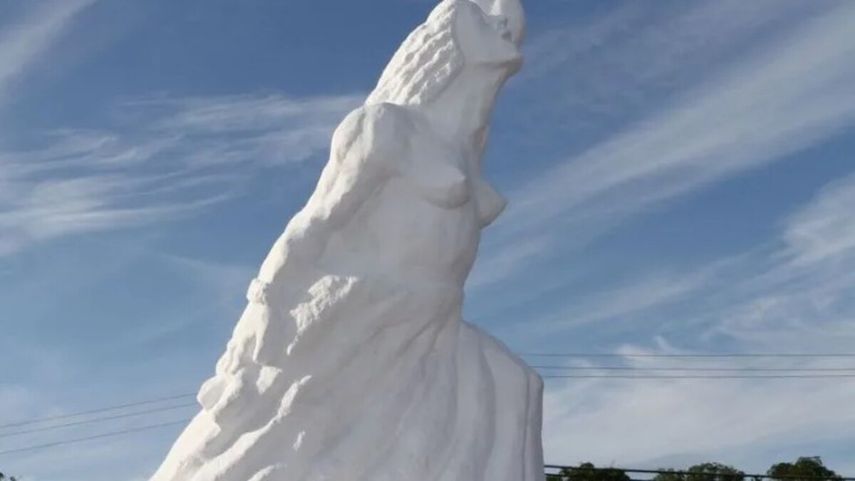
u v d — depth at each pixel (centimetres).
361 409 706
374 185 730
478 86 789
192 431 750
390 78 799
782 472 2805
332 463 688
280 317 706
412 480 691
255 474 686
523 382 755
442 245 733
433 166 735
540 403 770
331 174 743
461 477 704
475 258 769
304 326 702
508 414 743
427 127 763
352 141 728
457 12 793
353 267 722
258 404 705
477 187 783
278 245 722
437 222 733
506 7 847
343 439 697
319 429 695
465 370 743
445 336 741
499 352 764
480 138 797
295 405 695
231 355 728
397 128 732
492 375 752
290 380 704
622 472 2456
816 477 2666
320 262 724
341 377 705
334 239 730
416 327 719
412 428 705
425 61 786
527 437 745
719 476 2588
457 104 784
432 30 791
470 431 724
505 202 800
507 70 800
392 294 710
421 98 777
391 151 725
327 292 705
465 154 772
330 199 727
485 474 717
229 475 690
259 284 710
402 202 735
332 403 701
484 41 791
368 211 734
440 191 730
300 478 684
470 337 759
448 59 782
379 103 749
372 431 697
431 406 715
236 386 708
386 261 728
